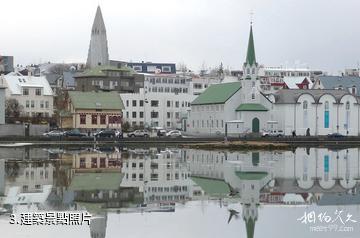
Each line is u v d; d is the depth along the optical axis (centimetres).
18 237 4228
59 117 19950
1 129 16300
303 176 8088
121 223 4719
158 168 9050
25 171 8369
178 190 6556
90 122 19388
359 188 6838
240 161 10469
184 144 15075
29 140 15150
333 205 5603
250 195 6216
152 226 4625
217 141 15988
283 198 6019
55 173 8156
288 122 19938
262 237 4341
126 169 8850
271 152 13138
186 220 4866
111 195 6097
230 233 4441
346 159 11206
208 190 6575
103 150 13162
